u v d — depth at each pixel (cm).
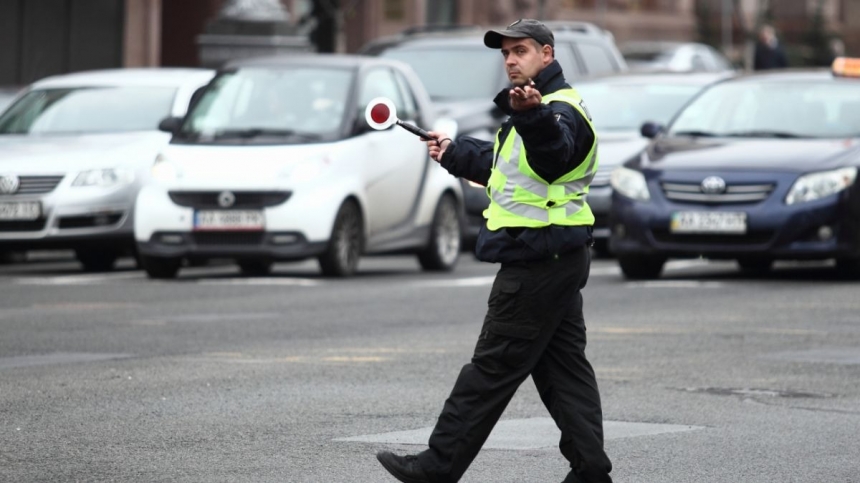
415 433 2422
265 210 4775
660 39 16125
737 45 16950
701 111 5209
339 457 2242
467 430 1886
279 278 4969
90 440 2331
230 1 8906
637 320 3894
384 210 5081
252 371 3016
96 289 4572
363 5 12556
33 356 3194
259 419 2523
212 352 3272
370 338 3522
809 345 3472
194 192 4809
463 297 4431
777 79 5253
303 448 2302
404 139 5169
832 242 4672
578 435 1898
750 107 5144
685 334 3641
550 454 2303
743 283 4816
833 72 5228
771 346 3453
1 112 5616
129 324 3734
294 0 11231
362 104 5056
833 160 4738
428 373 3019
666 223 4753
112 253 5391
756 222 4675
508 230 1883
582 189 1902
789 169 4706
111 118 5450
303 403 2675
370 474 2138
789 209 4662
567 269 1889
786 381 2994
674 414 2650
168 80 5597
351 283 4797
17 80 9600
